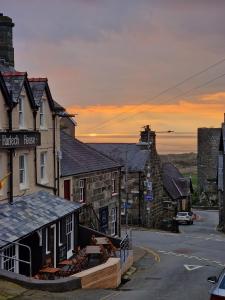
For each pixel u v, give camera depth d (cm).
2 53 3016
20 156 2423
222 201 5134
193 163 14538
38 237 2116
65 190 2977
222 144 5188
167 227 4984
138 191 4744
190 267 2444
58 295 1552
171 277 2153
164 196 5644
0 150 2183
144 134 5019
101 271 1800
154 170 5016
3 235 1806
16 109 2338
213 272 2306
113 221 3694
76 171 3067
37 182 2570
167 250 3111
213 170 8294
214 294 1178
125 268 2245
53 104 2788
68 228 2594
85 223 3178
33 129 2530
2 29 3020
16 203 2255
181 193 6144
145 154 4853
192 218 5856
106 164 3578
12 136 2222
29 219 2095
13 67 3062
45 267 2041
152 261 2631
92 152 3616
